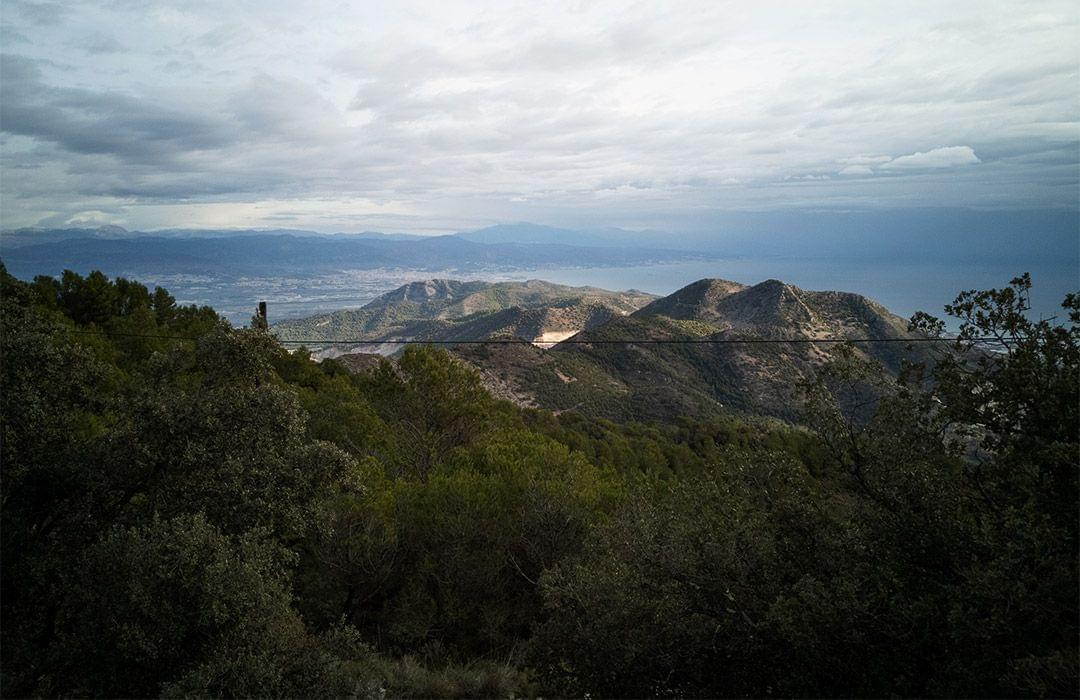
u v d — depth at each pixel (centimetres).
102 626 670
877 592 588
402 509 1295
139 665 657
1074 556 508
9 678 649
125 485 819
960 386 646
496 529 1261
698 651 671
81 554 721
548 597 795
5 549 718
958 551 602
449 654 1114
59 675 677
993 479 635
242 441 863
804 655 591
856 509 684
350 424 1825
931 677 557
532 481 1320
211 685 633
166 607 636
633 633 685
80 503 789
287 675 731
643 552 741
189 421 817
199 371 966
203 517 707
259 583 687
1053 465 550
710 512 785
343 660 882
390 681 909
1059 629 486
